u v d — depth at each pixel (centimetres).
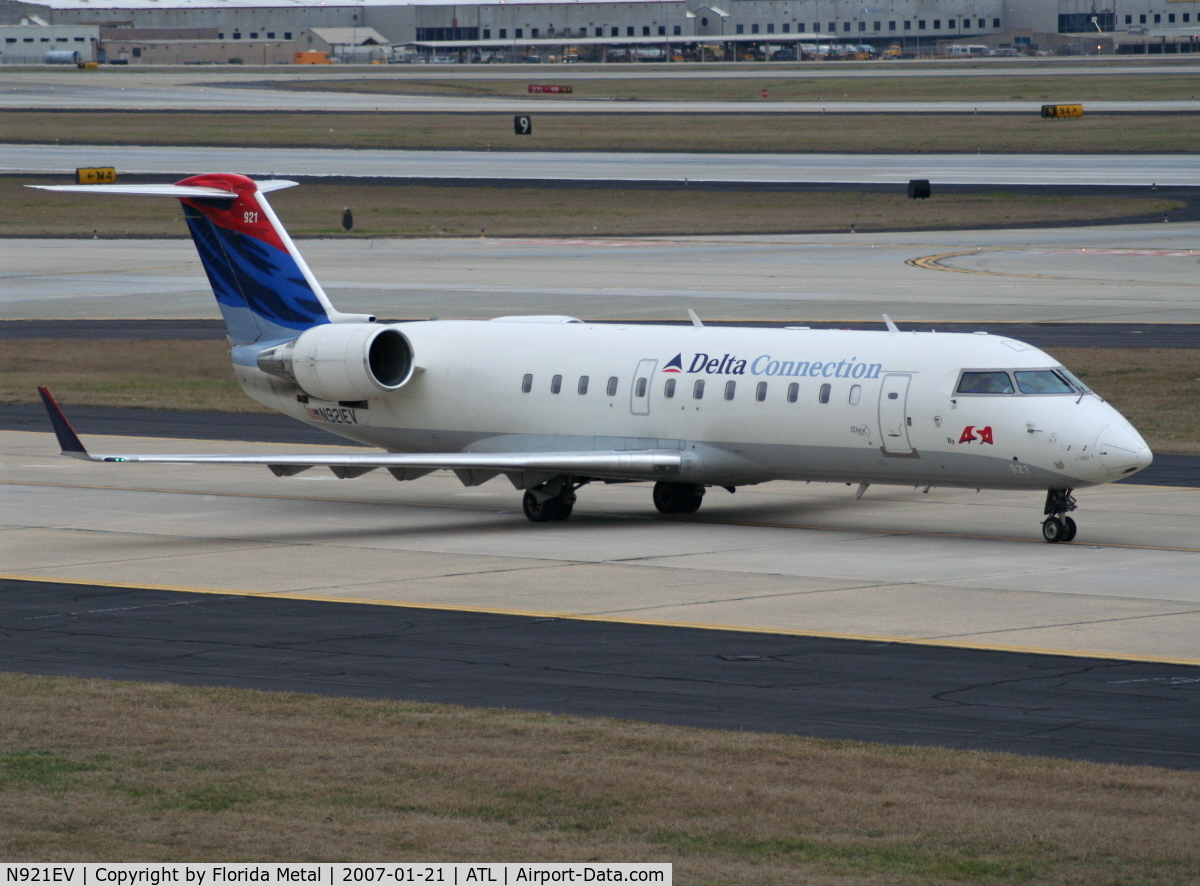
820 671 7606
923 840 5075
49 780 5800
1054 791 5609
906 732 6531
